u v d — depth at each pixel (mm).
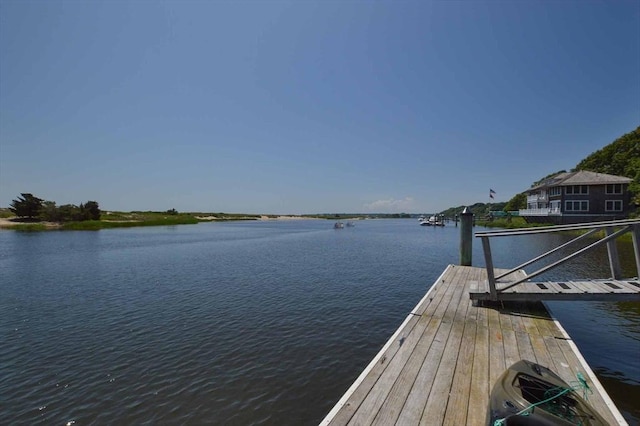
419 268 20875
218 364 7973
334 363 7988
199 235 54438
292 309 12203
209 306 12672
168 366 7883
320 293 14547
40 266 22422
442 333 6109
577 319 10320
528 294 7176
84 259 25609
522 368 3803
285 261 24328
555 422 2760
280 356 8367
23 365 7973
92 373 7574
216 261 24453
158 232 62188
